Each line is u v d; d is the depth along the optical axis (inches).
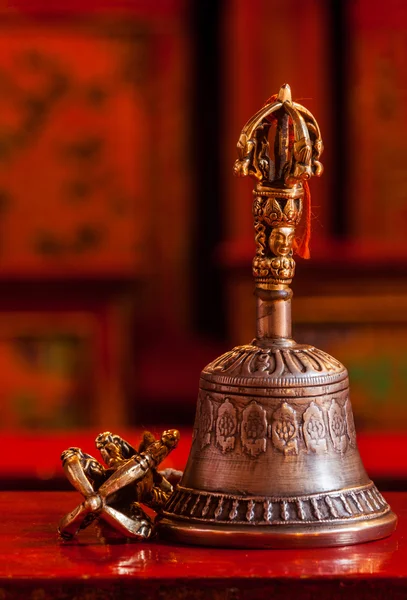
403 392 198.7
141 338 339.0
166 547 55.3
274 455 55.4
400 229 319.3
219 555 53.7
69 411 218.5
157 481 59.8
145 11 322.0
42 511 65.0
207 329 361.4
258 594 50.2
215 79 355.3
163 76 330.6
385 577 50.0
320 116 318.0
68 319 217.9
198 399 58.7
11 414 217.0
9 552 54.8
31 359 217.5
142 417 261.7
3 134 322.3
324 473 55.8
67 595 50.3
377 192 319.3
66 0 318.3
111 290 216.7
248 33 311.7
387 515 57.1
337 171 323.6
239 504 55.1
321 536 54.3
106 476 57.1
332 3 318.7
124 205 326.6
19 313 216.2
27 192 323.3
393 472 89.7
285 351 57.4
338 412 57.0
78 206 325.1
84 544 56.2
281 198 57.4
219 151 358.0
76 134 323.6
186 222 339.0
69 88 322.7
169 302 342.0
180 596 50.2
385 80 316.2
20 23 319.6
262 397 55.8
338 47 321.4
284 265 57.9
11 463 94.0
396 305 199.8
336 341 199.8
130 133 324.5
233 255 211.0
